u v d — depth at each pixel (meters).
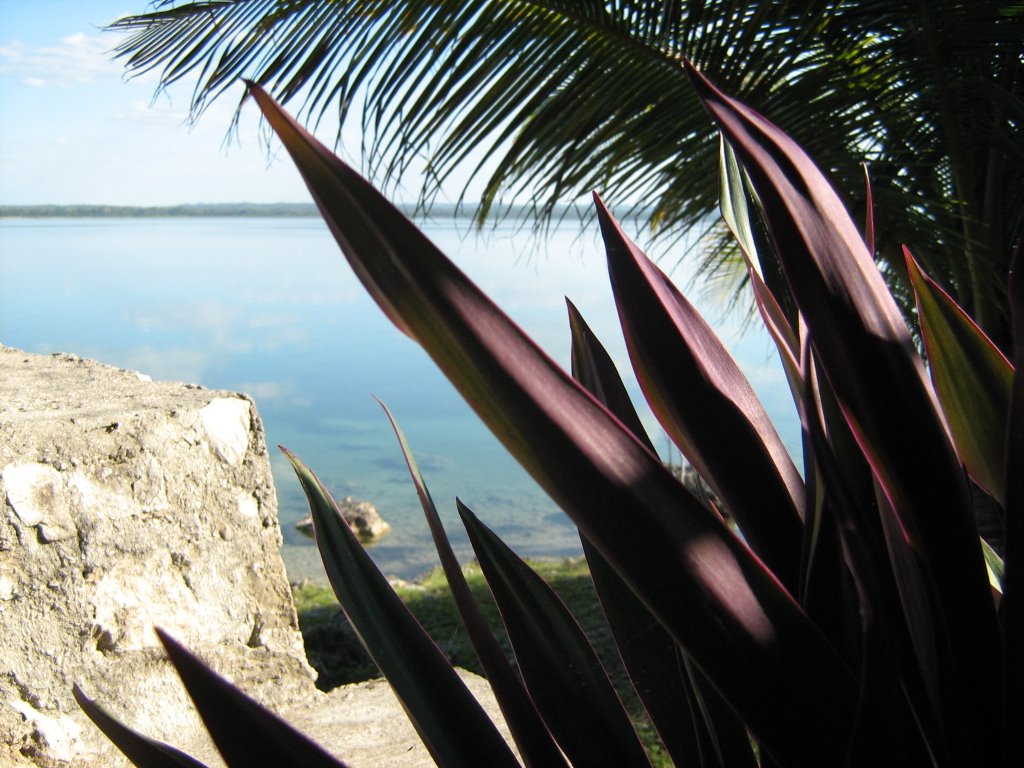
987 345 0.66
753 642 0.48
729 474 0.64
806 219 0.55
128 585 1.94
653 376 0.66
